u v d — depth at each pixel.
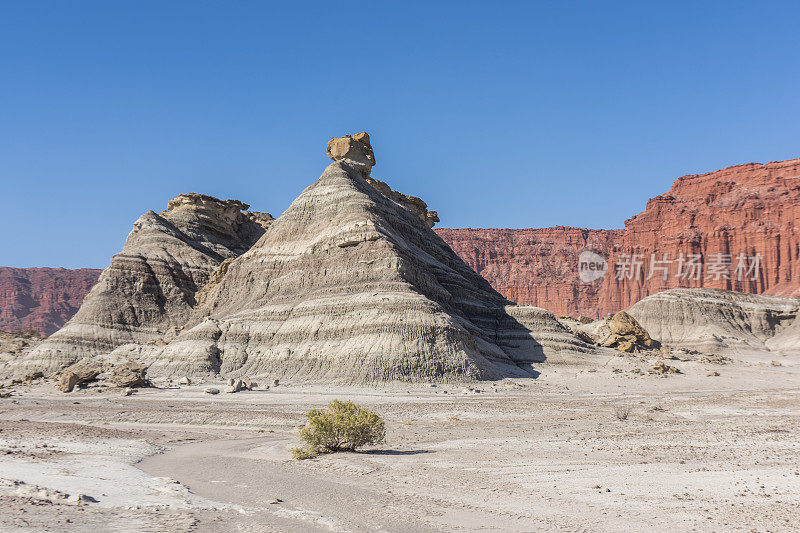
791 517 19.00
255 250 119.94
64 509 19.64
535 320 119.62
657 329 165.50
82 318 127.62
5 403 69.50
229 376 93.06
